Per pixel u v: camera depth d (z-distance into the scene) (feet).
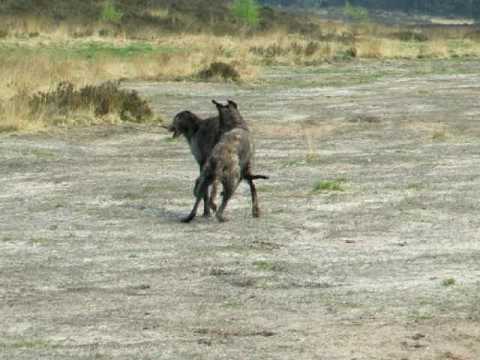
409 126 86.07
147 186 58.75
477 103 104.12
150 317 33.78
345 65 154.20
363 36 216.95
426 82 128.88
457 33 237.86
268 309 34.50
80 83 110.83
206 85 122.83
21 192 57.93
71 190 58.08
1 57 123.24
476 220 48.19
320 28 232.53
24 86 98.32
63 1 200.85
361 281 38.04
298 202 53.42
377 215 49.85
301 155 71.15
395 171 62.64
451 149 71.87
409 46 183.73
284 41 181.57
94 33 176.14
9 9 188.65
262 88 122.11
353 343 30.40
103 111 89.51
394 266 40.19
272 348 30.09
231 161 48.29
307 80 131.23
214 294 36.63
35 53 143.33
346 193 55.47
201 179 48.91
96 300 36.14
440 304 34.42
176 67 132.46
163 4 221.05
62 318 33.94
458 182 57.98
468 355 29.25
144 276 39.45
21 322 33.60
